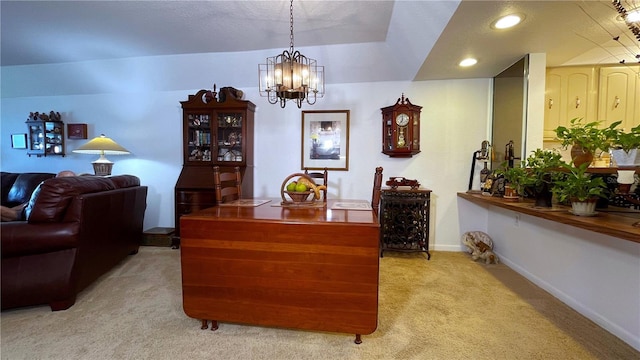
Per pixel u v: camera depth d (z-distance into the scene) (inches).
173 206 154.3
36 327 68.4
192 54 132.7
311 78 87.8
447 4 70.0
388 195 121.7
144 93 154.0
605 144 62.7
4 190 148.3
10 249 71.8
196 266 67.4
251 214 70.9
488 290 90.1
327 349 61.4
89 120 159.5
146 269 107.0
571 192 63.2
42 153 159.9
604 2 64.4
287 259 64.0
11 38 116.8
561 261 83.4
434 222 135.3
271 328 69.5
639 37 59.3
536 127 99.0
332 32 109.0
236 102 135.0
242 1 88.8
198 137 144.5
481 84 128.9
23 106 164.9
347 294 62.4
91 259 85.7
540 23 75.1
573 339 64.3
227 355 59.3
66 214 78.1
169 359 57.9
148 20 101.1
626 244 63.2
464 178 132.0
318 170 140.7
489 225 128.3
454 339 64.6
